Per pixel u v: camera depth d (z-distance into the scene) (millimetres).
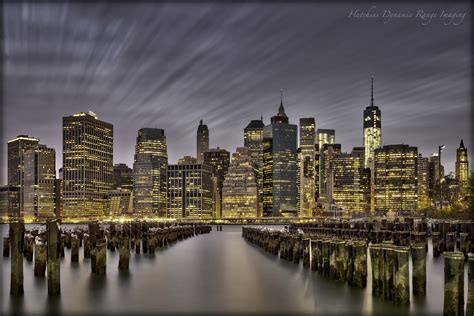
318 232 74312
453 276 20609
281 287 30516
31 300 26766
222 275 36375
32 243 44469
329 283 29953
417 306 23750
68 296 27875
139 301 27062
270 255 51125
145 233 54562
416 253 25750
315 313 23469
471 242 48906
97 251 35125
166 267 41281
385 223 75812
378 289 25188
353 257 28094
